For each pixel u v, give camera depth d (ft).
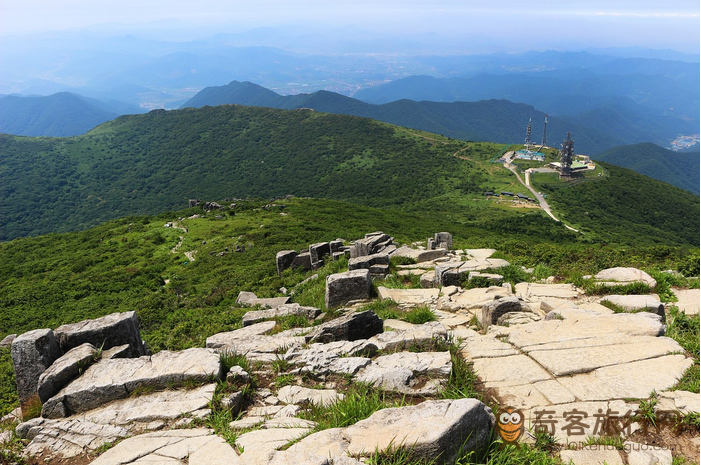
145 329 68.59
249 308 58.44
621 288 34.01
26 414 21.67
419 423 13.76
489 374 20.24
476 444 14.19
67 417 20.30
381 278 49.90
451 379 19.44
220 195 565.94
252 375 22.27
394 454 12.87
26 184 590.14
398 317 34.37
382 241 71.51
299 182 566.77
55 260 151.12
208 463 14.05
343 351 23.17
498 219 332.39
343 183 535.60
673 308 30.04
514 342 23.11
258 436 15.38
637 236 315.17
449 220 334.44
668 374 18.80
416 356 21.24
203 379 20.84
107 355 24.07
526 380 19.47
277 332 33.27
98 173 648.38
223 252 138.41
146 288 113.09
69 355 23.24
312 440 13.85
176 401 19.53
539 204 394.52
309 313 39.29
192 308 80.79
